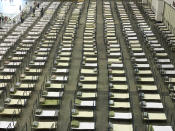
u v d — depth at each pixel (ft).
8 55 159.63
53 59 156.25
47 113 108.06
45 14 237.45
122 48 172.86
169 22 207.72
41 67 145.89
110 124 100.63
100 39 187.42
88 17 232.32
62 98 120.67
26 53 159.53
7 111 109.91
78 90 124.67
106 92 125.49
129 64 151.53
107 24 213.05
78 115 106.83
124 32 194.29
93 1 291.17
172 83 130.82
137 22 218.18
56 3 273.95
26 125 101.19
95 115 108.78
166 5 217.15
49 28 202.80
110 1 292.40
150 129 99.71
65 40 181.47
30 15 237.66
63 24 214.28
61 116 110.01
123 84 129.39
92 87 125.70
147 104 113.29
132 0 295.48
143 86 126.31
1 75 136.56
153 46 169.07
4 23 217.56
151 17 234.38
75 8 260.42
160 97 120.37
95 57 156.97
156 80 135.33
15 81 133.18
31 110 113.29
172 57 158.61
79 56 161.17
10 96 120.16
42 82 132.98
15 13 249.96
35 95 123.13
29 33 192.44
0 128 100.53
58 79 132.46
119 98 117.19
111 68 143.23
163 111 111.96
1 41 178.70
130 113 108.27
